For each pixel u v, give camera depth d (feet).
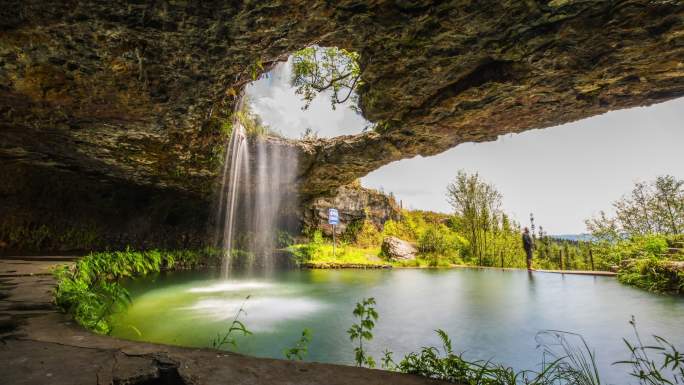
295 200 49.06
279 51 12.53
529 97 15.89
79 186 33.96
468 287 27.17
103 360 5.99
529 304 19.63
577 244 55.11
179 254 39.63
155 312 18.29
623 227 41.39
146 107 16.90
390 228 64.03
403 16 10.56
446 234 61.82
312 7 10.02
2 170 28.63
